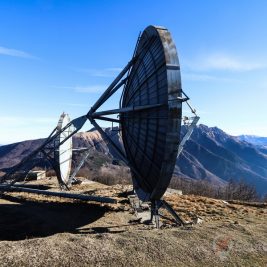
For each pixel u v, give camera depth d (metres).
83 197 29.64
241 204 37.09
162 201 22.47
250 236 19.70
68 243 15.85
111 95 26.89
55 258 14.38
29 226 23.89
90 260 14.61
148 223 24.64
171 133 18.59
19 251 14.56
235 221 25.27
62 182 39.44
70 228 23.36
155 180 22.02
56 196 33.53
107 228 23.23
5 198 33.62
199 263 15.76
